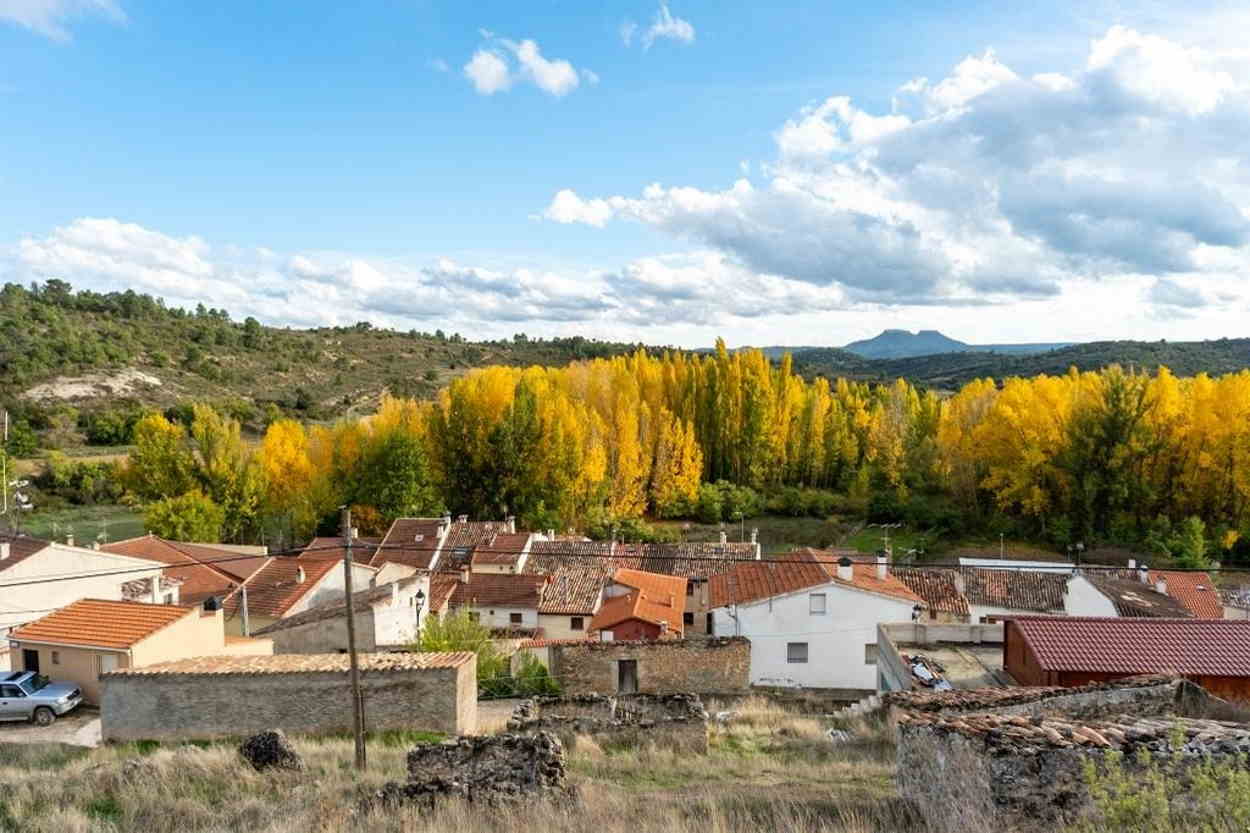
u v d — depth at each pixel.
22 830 10.88
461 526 51.03
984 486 66.88
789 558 36.50
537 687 26.14
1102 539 61.34
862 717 19.73
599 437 68.81
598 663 26.17
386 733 18.34
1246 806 6.22
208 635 24.42
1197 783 6.62
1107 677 16.83
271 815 11.15
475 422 68.12
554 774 11.78
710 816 9.91
